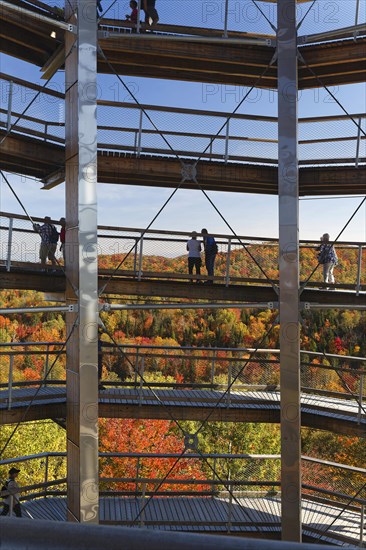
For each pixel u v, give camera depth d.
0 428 29.50
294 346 10.47
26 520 0.71
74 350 10.15
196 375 38.28
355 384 29.75
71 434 10.30
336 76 14.18
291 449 10.38
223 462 30.27
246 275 19.38
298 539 10.27
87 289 9.88
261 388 15.06
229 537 0.69
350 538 11.65
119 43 12.49
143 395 13.03
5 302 40.53
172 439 29.75
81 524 0.70
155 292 13.48
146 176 14.20
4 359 36.06
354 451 30.17
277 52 10.80
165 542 0.67
